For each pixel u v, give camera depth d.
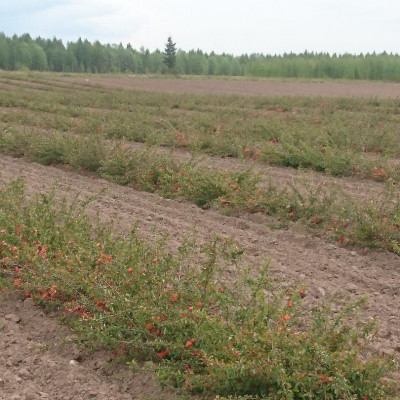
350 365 4.22
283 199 9.30
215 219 9.30
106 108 27.03
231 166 13.05
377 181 11.51
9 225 7.06
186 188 10.15
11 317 6.00
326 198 8.96
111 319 5.17
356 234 8.06
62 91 37.06
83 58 128.62
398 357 5.28
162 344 4.80
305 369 4.18
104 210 9.70
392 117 20.50
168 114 23.53
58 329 5.74
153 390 4.72
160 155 12.00
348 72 78.75
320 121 19.88
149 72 134.88
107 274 5.57
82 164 12.52
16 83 42.03
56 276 5.76
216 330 4.55
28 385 4.77
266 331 4.50
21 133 15.45
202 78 70.38
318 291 6.62
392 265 7.49
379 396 4.16
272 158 13.09
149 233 8.49
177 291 5.19
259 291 5.29
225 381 4.30
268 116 20.89
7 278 6.69
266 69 85.12
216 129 17.41
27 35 130.38
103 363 5.14
